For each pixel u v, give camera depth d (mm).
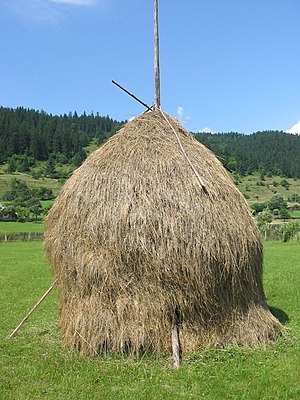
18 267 21703
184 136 8758
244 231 8039
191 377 6910
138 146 8312
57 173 104000
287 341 8383
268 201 70250
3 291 15141
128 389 6613
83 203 8000
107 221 7715
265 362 7449
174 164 8055
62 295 8398
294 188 90812
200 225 7637
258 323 8211
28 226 55812
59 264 8227
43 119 132375
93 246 7785
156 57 9023
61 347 8281
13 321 10695
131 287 7652
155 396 6395
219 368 7230
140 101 8930
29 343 8719
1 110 128625
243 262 7977
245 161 105375
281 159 111625
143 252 7531
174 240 7527
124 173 8000
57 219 8438
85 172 8352
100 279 7734
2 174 99562
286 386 6688
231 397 6383
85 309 7895
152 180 7879
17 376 7180
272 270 18891
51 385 6855
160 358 7570
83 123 139750
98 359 7648
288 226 37969
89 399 6375
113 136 8875
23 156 112750
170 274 7520
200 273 7551
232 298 7969
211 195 7910
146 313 7613
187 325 7695
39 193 82812
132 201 7719
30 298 13852
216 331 7828
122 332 7629
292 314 11062
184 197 7758
